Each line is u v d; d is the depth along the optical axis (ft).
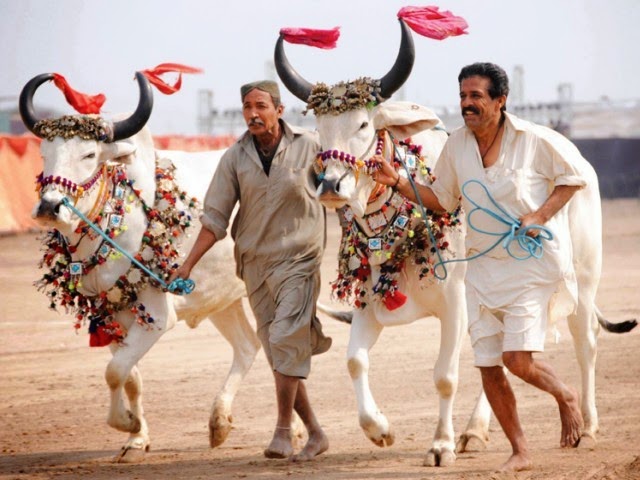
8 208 151.64
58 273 45.21
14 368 70.38
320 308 51.96
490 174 38.78
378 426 41.78
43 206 42.24
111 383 44.42
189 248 47.91
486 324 39.32
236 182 45.16
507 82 38.68
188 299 49.21
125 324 45.85
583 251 48.19
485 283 39.01
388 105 41.93
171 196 46.37
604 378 62.03
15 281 110.63
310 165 44.60
